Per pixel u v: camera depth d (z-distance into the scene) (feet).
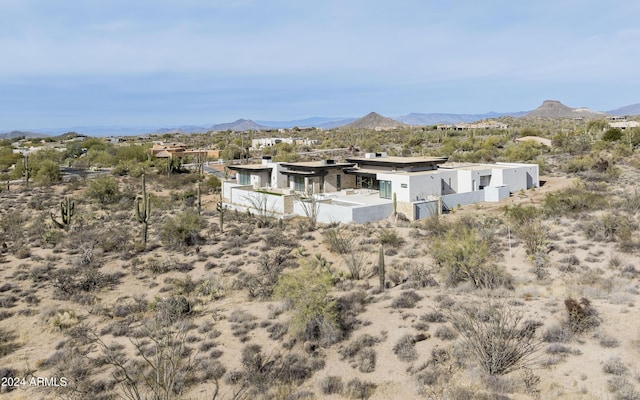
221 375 65.77
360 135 613.93
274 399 59.72
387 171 194.08
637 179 217.77
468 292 89.10
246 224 160.86
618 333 65.31
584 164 255.91
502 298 83.05
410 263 113.09
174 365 55.93
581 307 69.21
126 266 116.88
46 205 198.90
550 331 66.69
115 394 61.87
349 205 166.81
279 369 66.49
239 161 361.10
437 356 64.90
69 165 365.40
